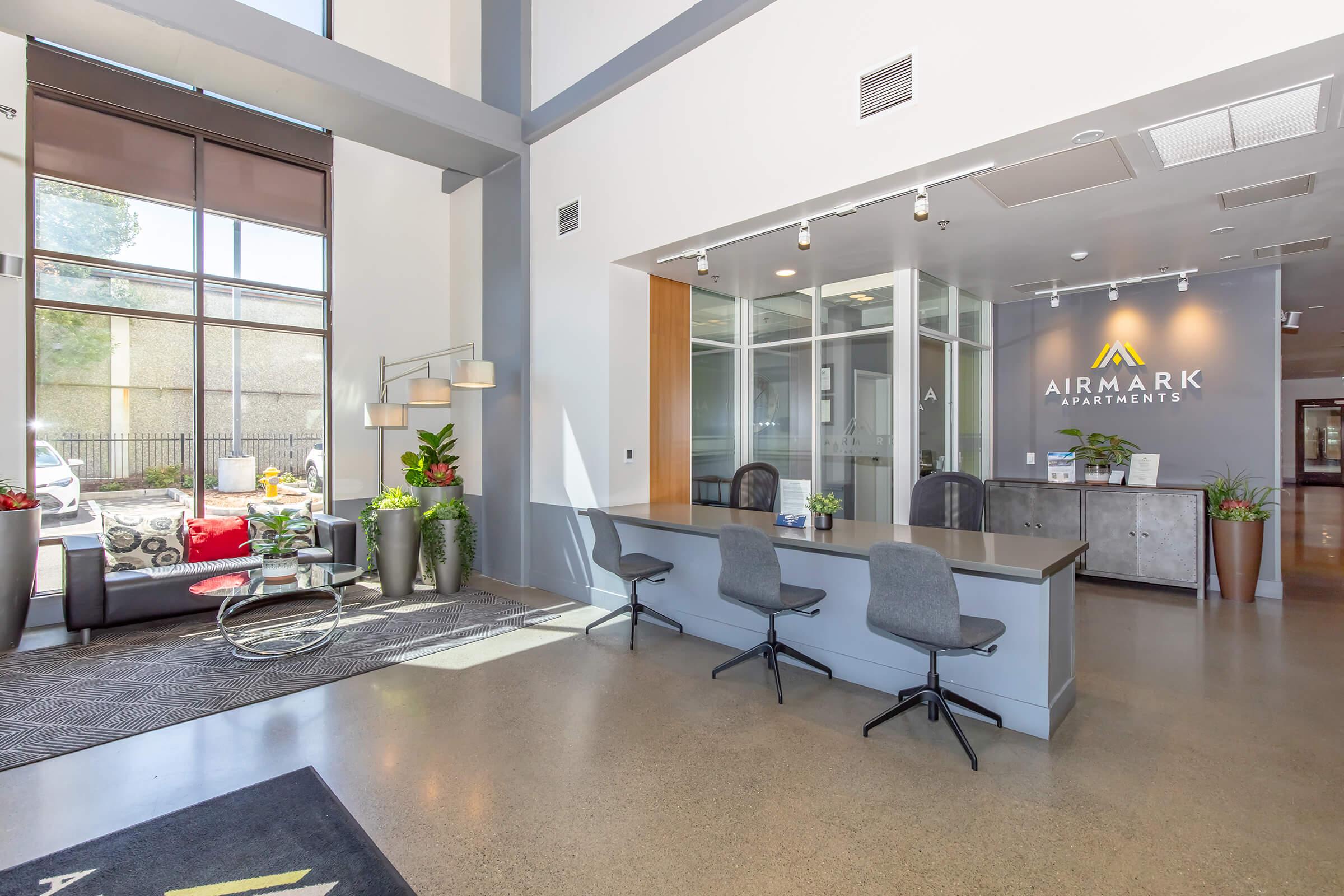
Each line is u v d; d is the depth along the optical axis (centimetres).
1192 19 245
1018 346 657
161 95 505
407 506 545
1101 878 197
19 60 443
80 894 192
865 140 338
